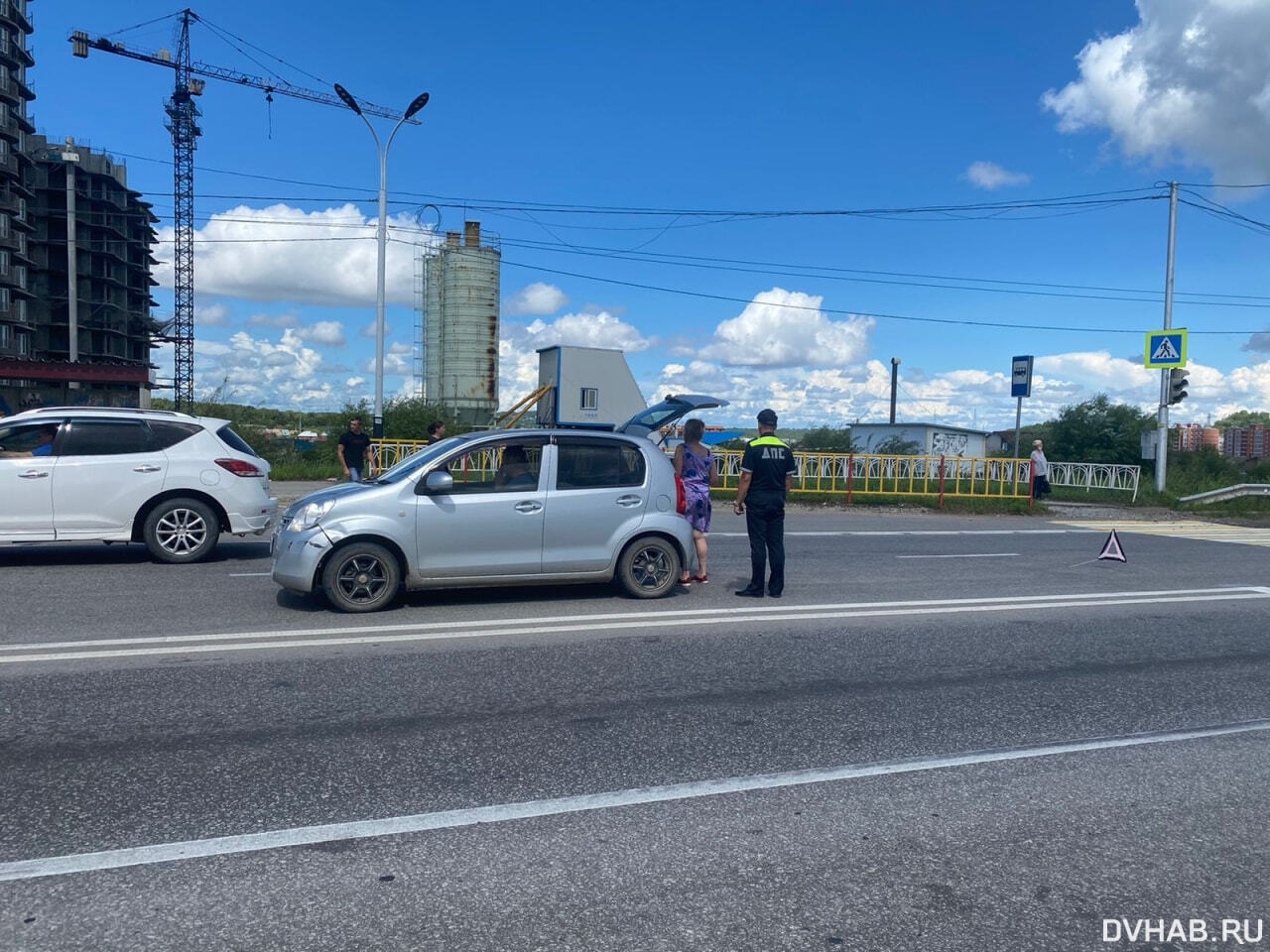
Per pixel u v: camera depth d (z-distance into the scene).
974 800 4.54
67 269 79.44
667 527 9.23
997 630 8.45
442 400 35.25
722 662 6.98
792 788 4.61
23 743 4.98
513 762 4.87
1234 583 11.63
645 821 4.20
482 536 8.55
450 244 35.25
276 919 3.33
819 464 23.34
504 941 3.22
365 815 4.18
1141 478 28.89
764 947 3.23
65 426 10.41
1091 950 3.28
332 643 7.25
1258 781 4.88
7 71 76.81
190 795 4.36
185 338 98.56
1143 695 6.43
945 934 3.35
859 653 7.43
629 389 27.55
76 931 3.23
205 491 10.76
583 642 7.49
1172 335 25.75
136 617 8.05
